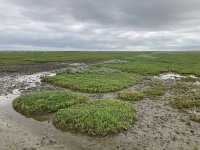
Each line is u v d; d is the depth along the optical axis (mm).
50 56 121625
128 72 49562
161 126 16469
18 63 74250
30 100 21266
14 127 15859
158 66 61219
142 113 19438
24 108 19609
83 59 100125
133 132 15219
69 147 13016
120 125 15500
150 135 14828
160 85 34000
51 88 30391
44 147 12922
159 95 26953
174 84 35375
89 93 27391
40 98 21859
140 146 13312
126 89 30266
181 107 21391
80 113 17047
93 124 15375
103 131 14727
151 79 40844
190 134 15141
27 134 14680
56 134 14742
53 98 21828
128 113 17891
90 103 20562
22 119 17609
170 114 19359
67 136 14453
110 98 24344
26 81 36750
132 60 85250
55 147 12961
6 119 17547
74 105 20125
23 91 28359
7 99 24031
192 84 35594
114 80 34750
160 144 13609
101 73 42594
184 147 13289
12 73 48188
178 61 80875
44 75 45062
